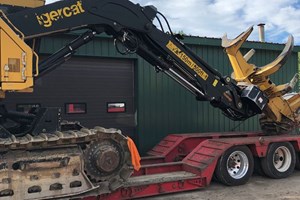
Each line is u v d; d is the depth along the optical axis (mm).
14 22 5422
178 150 8648
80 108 9484
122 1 6324
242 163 7648
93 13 6047
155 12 6703
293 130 9688
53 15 5711
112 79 9922
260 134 9438
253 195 6812
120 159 5777
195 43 10688
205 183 7078
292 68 12805
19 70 5062
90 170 5574
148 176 6898
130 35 6520
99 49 9477
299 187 7410
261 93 8125
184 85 7387
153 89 10266
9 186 4988
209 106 11156
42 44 8703
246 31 8281
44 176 5207
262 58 12203
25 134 5777
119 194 6164
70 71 9352
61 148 5449
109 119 9891
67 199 5363
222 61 11352
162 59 7043
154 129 10273
